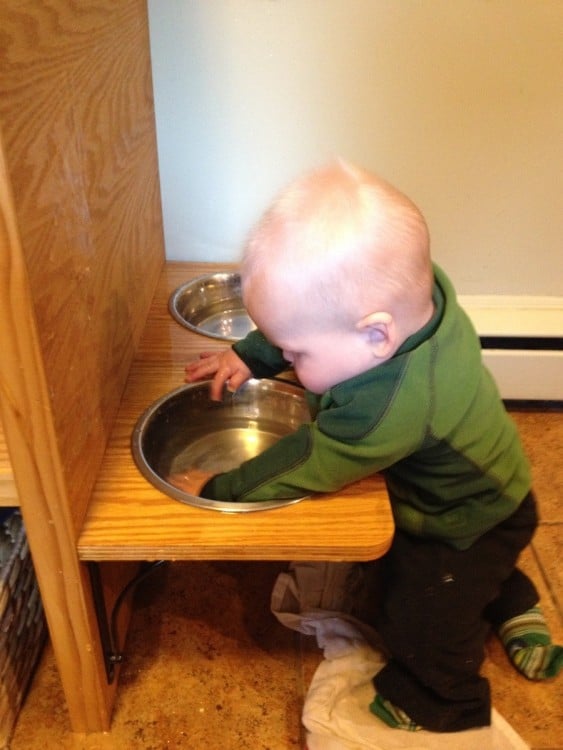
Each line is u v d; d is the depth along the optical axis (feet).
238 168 3.78
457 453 2.41
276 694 2.80
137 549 2.10
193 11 3.32
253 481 2.31
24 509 1.98
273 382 2.98
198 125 3.64
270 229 2.13
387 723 2.66
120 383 2.71
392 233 2.10
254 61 3.47
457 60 3.53
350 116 3.66
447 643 2.60
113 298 2.54
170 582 3.23
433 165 3.84
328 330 2.16
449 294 2.43
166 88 3.52
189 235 3.98
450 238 4.11
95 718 2.58
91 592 2.29
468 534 2.62
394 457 2.28
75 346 2.00
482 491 2.56
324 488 2.29
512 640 3.01
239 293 3.77
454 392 2.28
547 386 4.26
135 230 2.95
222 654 2.93
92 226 2.18
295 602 3.10
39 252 1.65
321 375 2.28
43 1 1.64
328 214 2.09
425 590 2.61
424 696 2.63
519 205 4.00
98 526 2.15
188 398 2.86
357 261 2.06
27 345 1.67
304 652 2.96
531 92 3.64
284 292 2.10
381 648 2.90
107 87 2.37
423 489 2.60
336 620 2.97
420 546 2.70
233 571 3.31
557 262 4.22
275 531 2.19
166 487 2.31
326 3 3.34
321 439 2.26
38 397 1.76
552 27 3.46
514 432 2.66
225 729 2.67
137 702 2.73
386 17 3.39
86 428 2.16
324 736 2.58
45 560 2.09
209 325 3.65
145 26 3.14
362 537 2.19
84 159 2.06
